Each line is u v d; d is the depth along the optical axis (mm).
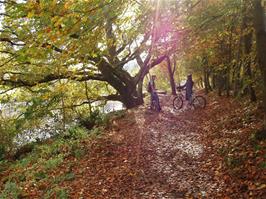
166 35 12055
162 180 10305
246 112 15727
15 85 20219
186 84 22906
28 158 15555
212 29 14320
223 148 11836
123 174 11148
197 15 12508
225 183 9055
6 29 10539
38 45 7273
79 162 12953
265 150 10094
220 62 22766
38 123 20859
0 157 17422
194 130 16359
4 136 18703
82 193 9992
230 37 18156
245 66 16812
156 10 10219
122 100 28031
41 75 17938
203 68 34500
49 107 21609
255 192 7949
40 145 17797
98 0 6695
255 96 17359
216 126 15719
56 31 6609
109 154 13586
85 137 16969
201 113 20578
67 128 21094
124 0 7648
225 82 28656
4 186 12070
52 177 11820
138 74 26062
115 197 9500
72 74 11539
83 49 7918
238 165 9828
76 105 24984
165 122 18844
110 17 7707
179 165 11414
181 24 12289
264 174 8617
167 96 35781
